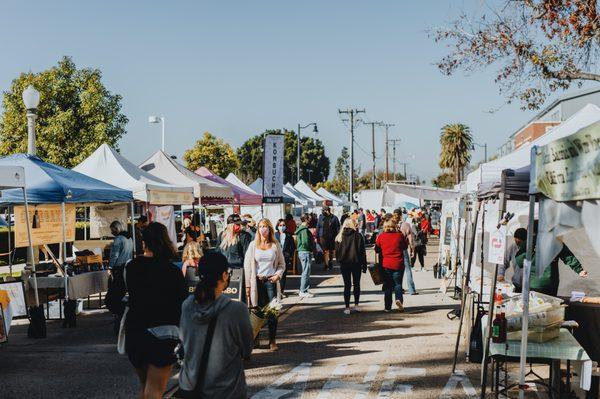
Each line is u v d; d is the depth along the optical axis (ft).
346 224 42.42
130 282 16.87
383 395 22.94
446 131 281.95
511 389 23.47
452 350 30.55
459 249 49.21
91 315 43.73
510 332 20.92
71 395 23.53
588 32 46.16
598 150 14.44
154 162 66.03
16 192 37.22
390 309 43.27
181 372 13.80
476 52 50.67
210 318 13.39
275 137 54.44
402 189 93.76
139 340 16.53
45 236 42.32
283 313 43.04
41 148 110.63
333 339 33.58
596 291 28.73
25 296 33.50
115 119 115.34
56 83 110.83
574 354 19.52
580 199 15.30
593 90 166.30
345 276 42.45
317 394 23.12
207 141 222.69
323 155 383.24
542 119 195.62
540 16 47.96
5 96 112.37
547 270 28.04
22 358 29.91
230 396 13.39
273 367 27.37
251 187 97.40
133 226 45.68
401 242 42.73
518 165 45.73
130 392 23.89
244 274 31.71
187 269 34.47
